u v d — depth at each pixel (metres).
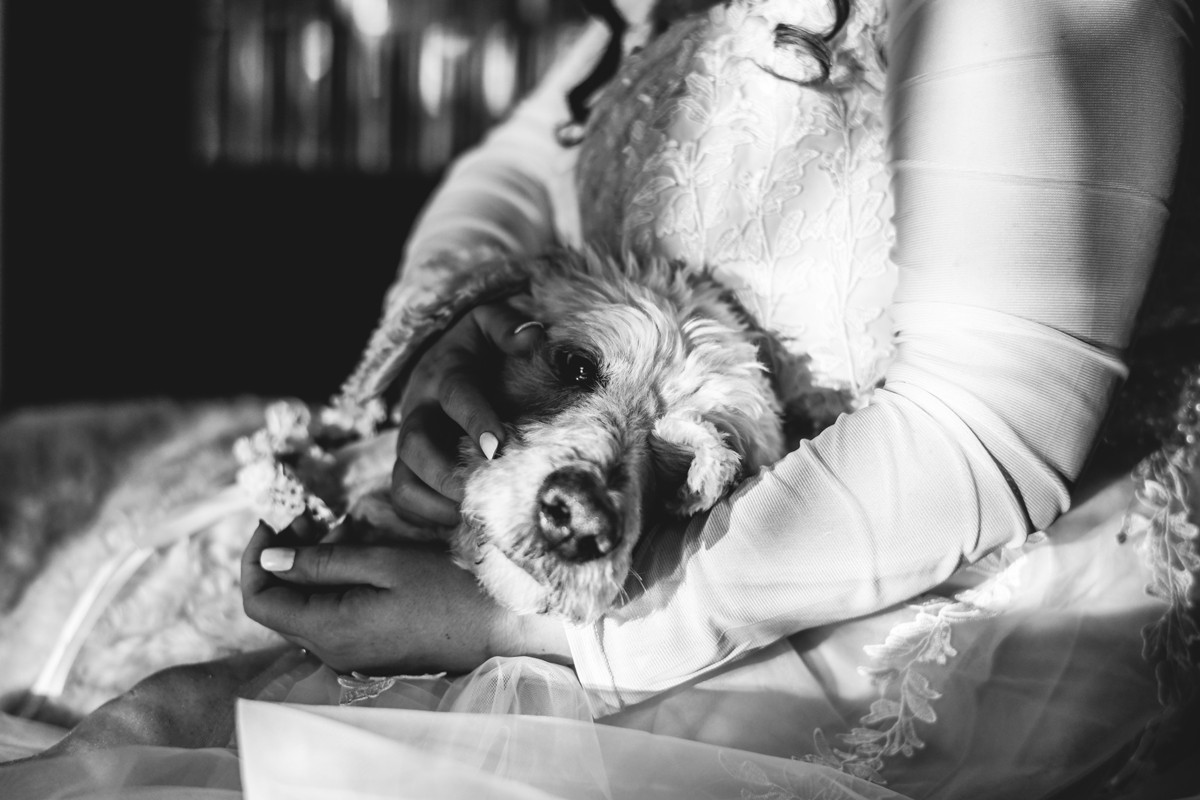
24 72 4.45
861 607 1.10
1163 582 1.26
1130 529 1.27
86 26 4.64
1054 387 1.02
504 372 1.31
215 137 5.13
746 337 1.31
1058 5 1.04
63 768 1.01
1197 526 1.27
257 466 1.39
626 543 1.08
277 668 1.27
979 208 1.03
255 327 4.81
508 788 0.96
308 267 5.10
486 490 1.11
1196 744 1.24
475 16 5.24
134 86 4.79
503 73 5.32
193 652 1.41
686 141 1.35
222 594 1.46
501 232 1.84
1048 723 1.18
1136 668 1.22
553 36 5.28
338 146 5.33
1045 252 1.01
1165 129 1.04
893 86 1.14
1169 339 1.34
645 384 1.24
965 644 1.20
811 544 1.07
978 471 1.03
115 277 4.73
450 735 1.04
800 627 1.14
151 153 4.92
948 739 1.16
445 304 1.42
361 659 1.18
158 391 4.33
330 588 1.22
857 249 1.27
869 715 1.16
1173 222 1.09
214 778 1.03
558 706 1.10
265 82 5.19
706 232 1.34
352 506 1.38
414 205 5.37
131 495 1.66
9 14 4.39
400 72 5.29
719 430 1.21
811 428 1.34
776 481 1.10
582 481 1.07
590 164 1.58
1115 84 1.03
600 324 1.26
